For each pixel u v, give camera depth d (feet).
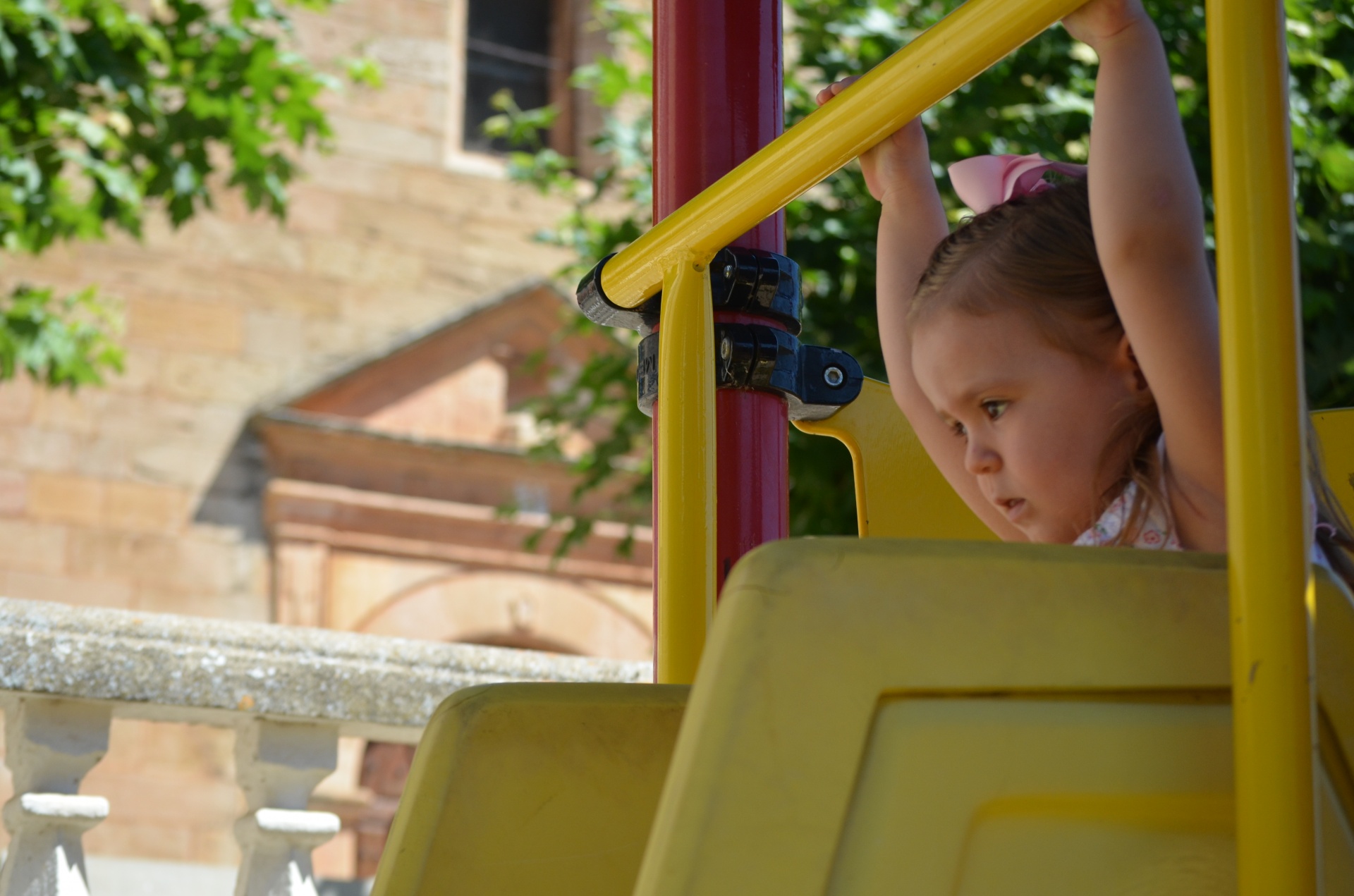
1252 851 2.26
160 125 19.88
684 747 2.22
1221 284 2.38
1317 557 3.10
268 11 21.08
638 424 20.76
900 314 4.40
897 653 2.28
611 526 37.11
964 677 2.31
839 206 17.85
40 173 19.10
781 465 4.44
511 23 40.32
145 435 33.96
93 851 31.22
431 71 38.32
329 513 35.01
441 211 37.60
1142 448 3.39
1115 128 3.10
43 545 32.78
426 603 35.70
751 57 4.68
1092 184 3.14
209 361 34.81
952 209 15.08
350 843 33.06
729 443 4.38
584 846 3.43
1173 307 3.06
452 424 36.45
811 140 3.29
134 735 32.01
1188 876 2.41
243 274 35.47
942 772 2.29
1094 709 2.38
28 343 22.30
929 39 2.99
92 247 34.22
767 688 2.23
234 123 20.72
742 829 2.19
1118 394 3.43
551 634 36.63
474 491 36.37
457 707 3.45
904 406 4.38
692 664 3.71
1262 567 2.29
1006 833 2.33
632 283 4.09
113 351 24.29
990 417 3.55
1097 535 3.36
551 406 23.71
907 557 2.32
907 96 3.04
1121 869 2.38
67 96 18.93
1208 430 3.07
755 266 4.43
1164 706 2.43
